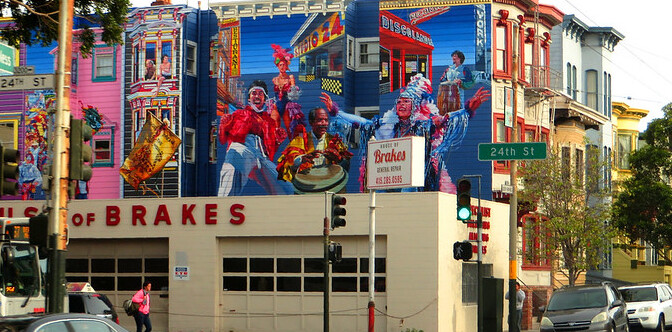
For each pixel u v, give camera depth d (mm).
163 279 36906
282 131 48750
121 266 37344
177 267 36094
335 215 27969
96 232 37125
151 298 36906
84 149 19250
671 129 49906
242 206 35656
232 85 49531
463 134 46156
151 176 49938
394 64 47406
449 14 46938
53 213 18969
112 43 32594
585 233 42438
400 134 47125
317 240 35031
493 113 46125
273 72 49156
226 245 36031
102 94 51500
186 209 36188
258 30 49500
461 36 46719
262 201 35531
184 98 50469
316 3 48938
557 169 43312
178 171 49875
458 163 46062
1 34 31406
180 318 35875
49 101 51688
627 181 50438
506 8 47219
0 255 22203
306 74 48781
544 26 51250
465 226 35719
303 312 34969
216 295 35719
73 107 51625
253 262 35688
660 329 34000
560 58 55375
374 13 49438
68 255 37906
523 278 45688
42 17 30094
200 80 51406
